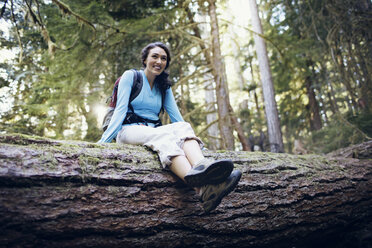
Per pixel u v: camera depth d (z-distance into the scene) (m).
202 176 1.52
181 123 2.00
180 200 1.80
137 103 2.19
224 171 1.50
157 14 6.06
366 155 3.46
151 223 1.65
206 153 2.22
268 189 2.16
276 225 2.12
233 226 1.93
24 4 3.46
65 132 7.14
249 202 2.04
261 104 16.16
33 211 1.33
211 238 1.87
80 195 1.49
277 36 7.63
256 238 2.07
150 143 1.89
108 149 1.80
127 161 1.76
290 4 9.29
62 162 1.54
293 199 2.21
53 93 6.00
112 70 6.54
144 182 1.70
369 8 7.00
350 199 2.54
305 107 11.52
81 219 1.45
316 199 2.35
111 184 1.61
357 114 6.80
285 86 10.57
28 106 5.82
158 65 2.22
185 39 6.79
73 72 5.96
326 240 2.66
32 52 6.05
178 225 1.75
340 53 7.46
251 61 15.47
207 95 11.54
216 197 1.56
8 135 1.56
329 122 9.22
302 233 2.31
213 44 6.22
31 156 1.48
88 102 6.44
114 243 1.54
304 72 9.16
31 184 1.39
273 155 2.56
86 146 1.75
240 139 6.51
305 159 2.69
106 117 2.20
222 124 5.98
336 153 3.92
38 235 1.34
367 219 2.66
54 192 1.43
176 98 6.51
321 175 2.51
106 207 1.53
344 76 6.89
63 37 5.61
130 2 5.64
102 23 5.73
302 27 9.27
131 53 6.45
